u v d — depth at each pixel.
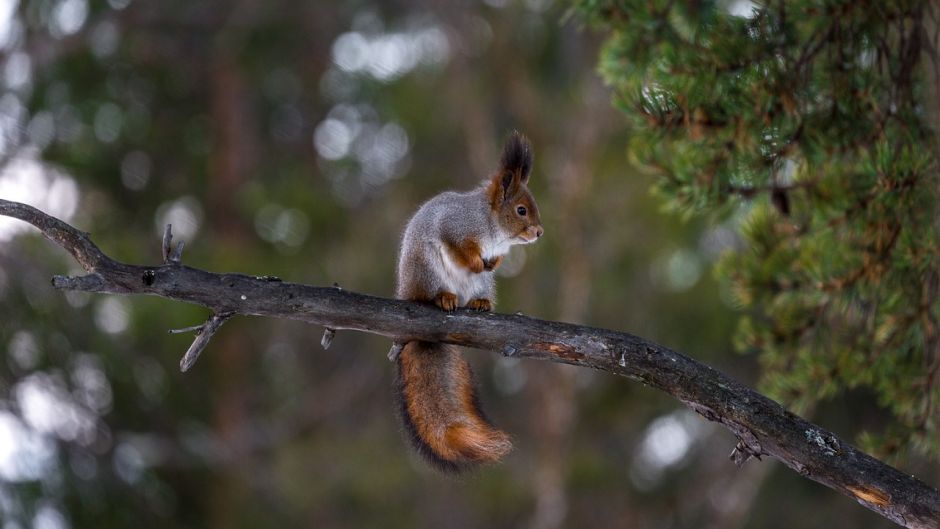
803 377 8.63
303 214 20.42
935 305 8.20
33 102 19.30
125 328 16.72
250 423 20.30
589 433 19.81
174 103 22.08
